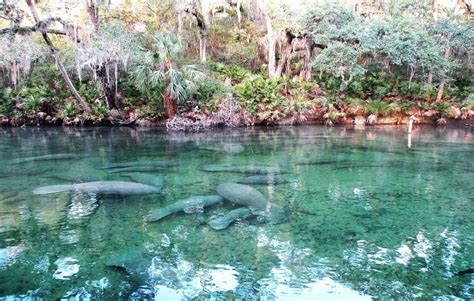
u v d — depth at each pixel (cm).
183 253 472
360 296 385
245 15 2167
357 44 1625
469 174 862
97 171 859
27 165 920
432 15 1903
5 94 1617
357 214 611
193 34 1986
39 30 1386
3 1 1361
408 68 1762
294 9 1795
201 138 1346
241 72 1858
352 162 973
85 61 1423
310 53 1781
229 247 489
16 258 460
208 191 713
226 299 379
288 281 412
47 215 596
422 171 887
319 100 1691
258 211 602
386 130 1538
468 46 1675
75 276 419
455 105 1781
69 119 1600
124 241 505
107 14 1820
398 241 514
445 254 477
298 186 760
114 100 1617
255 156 1044
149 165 920
